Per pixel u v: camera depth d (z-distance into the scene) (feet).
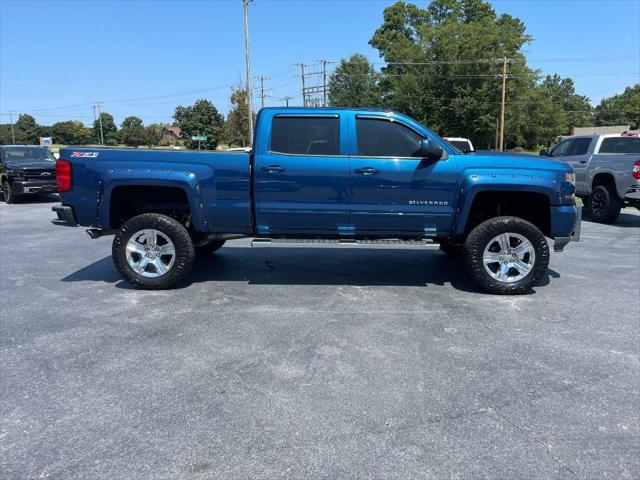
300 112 18.16
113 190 18.61
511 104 171.94
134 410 10.57
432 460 8.89
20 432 9.78
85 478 8.47
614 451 9.15
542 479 8.41
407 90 173.27
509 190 17.85
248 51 128.06
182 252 18.78
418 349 13.61
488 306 17.21
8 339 14.42
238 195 18.40
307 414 10.37
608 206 35.76
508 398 11.02
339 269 22.35
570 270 22.18
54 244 29.04
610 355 13.24
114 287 19.70
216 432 9.76
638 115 322.14
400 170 17.98
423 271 22.04
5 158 55.26
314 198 18.21
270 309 16.89
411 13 206.69
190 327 15.26
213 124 241.35
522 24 204.44
